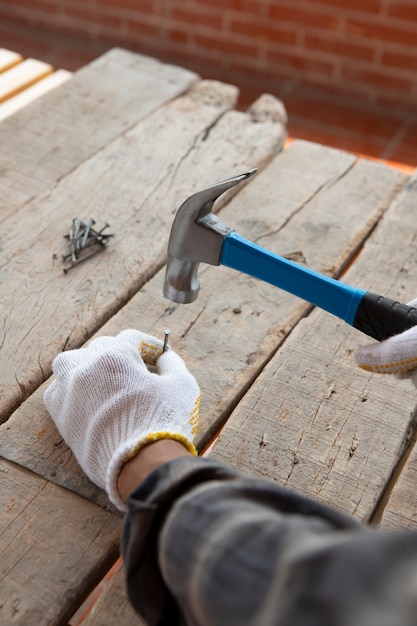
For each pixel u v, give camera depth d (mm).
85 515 1100
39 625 979
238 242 1089
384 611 414
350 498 1134
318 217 1692
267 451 1190
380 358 1009
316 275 1066
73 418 1132
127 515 799
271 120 2012
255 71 3545
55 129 1920
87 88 2076
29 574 1025
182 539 633
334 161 1877
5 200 1705
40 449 1184
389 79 3295
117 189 1734
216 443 1197
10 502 1110
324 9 3195
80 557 1049
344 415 1252
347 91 3414
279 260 1078
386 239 1634
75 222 1612
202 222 1092
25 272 1503
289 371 1321
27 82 2316
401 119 3361
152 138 1904
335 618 432
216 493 671
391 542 456
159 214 1676
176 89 2111
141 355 1240
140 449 1014
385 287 1521
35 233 1595
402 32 3125
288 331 1424
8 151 1837
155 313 1434
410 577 428
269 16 3328
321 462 1180
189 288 1159
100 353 1146
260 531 571
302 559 485
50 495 1123
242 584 543
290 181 1802
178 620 837
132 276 1514
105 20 3689
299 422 1237
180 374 1169
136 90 2092
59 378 1190
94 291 1478
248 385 1324
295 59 3422
